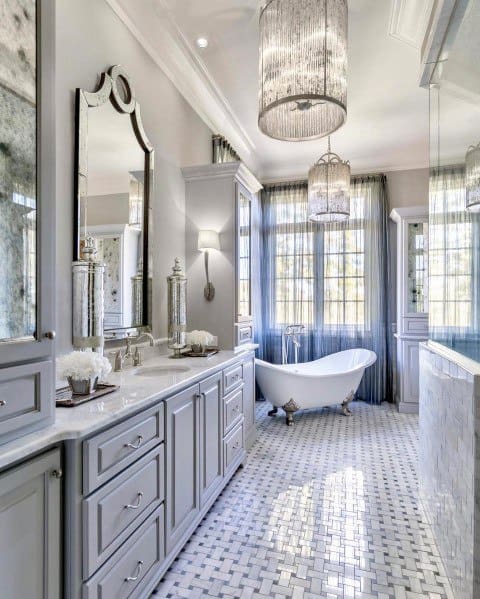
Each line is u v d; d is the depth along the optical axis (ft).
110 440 4.14
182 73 9.51
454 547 5.08
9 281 3.33
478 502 4.01
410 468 9.15
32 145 3.59
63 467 3.67
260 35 6.81
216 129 12.03
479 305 4.74
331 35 6.22
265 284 16.57
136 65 7.83
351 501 7.61
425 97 11.23
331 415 13.66
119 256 7.20
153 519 5.04
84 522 3.75
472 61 5.27
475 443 4.06
